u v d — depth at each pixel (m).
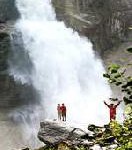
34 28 36.12
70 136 22.27
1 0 35.16
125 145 3.51
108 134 3.87
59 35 37.38
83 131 21.97
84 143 4.03
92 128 4.08
